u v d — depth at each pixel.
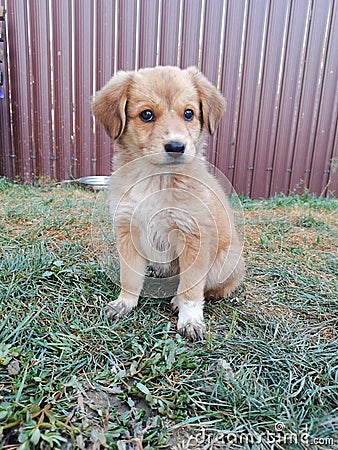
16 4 0.86
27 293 0.36
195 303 0.36
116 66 0.89
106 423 0.23
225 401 0.26
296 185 0.99
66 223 0.59
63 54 0.89
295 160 0.97
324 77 0.92
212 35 0.87
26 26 0.87
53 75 0.90
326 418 0.24
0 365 0.27
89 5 0.85
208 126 0.38
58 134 0.94
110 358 0.30
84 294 0.38
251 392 0.27
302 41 0.89
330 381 0.28
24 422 0.22
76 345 0.31
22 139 0.95
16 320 0.32
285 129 0.95
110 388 0.26
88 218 0.61
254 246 0.57
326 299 0.41
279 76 0.91
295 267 0.49
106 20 0.86
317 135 0.96
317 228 0.67
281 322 0.37
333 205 0.84
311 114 0.94
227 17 0.86
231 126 0.93
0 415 0.22
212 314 0.38
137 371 0.28
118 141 0.37
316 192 1.00
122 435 0.23
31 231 0.54
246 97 0.92
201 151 0.39
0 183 0.85
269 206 0.83
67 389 0.26
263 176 0.98
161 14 0.86
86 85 0.90
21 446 0.21
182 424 0.24
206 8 0.86
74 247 0.49
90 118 0.92
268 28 0.87
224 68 0.89
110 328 0.33
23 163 0.96
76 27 0.87
